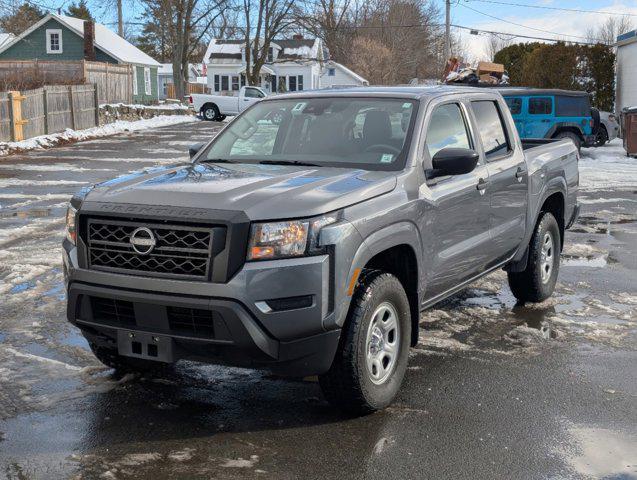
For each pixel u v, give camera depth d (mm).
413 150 5094
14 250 9273
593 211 13336
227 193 4293
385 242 4520
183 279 4113
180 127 35969
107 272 4301
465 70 25703
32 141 24703
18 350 5707
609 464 4012
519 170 6430
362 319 4340
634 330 6434
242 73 69125
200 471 3873
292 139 5523
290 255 4098
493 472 3898
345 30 85062
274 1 56281
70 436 4266
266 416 4586
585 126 21766
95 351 5055
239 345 4062
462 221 5508
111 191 4516
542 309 7078
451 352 5828
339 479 3805
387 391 4625
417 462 3996
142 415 4574
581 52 34156
